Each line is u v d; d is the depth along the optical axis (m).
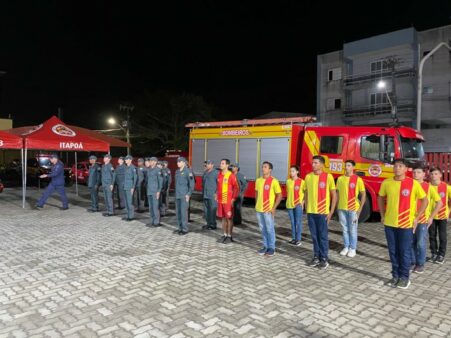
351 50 33.25
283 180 12.91
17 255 7.27
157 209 10.43
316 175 6.63
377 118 32.03
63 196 13.79
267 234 7.40
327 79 35.81
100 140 15.25
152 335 4.06
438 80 29.09
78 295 5.20
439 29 29.23
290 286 5.61
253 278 5.96
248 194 13.83
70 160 36.53
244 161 13.99
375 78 32.03
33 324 4.32
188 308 4.77
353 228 7.37
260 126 13.65
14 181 25.05
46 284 5.64
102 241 8.53
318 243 6.65
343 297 5.19
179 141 35.53
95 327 4.24
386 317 4.55
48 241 8.50
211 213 10.05
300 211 8.30
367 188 10.93
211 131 15.05
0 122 30.75
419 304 4.97
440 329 4.25
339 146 11.52
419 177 6.39
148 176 10.46
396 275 5.68
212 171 10.16
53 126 14.62
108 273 6.17
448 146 28.50
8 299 5.05
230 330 4.19
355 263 6.89
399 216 5.52
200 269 6.42
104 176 12.26
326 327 4.28
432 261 7.06
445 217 6.91
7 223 10.82
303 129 12.82
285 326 4.29
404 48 30.61
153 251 7.65
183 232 9.43
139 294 5.24
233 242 8.54
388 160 10.64
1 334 4.07
